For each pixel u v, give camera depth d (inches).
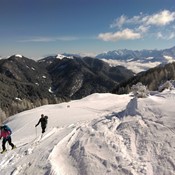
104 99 2755.9
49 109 2229.3
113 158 499.8
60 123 1370.6
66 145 602.5
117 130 616.4
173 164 458.3
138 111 680.4
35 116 1807.3
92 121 752.3
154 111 655.8
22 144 799.7
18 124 1657.2
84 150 546.0
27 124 1561.3
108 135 593.0
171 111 628.7
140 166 463.2
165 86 1338.6
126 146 536.7
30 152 624.7
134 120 637.9
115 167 473.4
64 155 553.9
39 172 503.2
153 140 538.0
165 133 551.2
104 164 487.8
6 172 538.3
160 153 494.6
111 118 712.4
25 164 552.4
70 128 773.9
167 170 447.2
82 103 2450.8
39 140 735.1
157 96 781.3
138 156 498.9
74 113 1776.6
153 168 457.7
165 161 469.1
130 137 566.6
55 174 478.6
